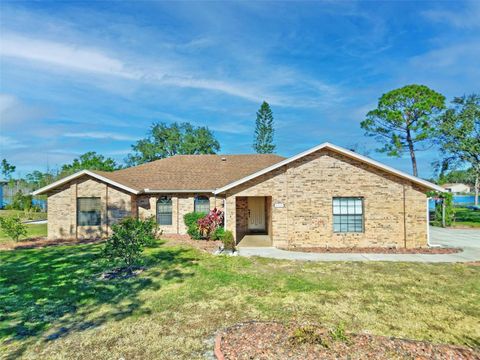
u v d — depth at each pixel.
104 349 5.75
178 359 5.35
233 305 7.85
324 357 4.93
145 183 21.42
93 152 46.81
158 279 10.25
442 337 6.07
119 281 10.08
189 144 47.56
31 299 8.49
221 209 20.75
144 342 5.99
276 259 13.13
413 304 7.85
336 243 15.81
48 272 11.29
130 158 48.22
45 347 5.88
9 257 13.91
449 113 32.19
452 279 10.05
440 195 26.42
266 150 57.38
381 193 15.77
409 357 5.00
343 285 9.42
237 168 23.64
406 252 14.52
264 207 21.89
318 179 15.98
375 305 7.78
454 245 16.47
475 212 39.22
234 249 15.48
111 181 19.20
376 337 5.79
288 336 5.77
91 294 8.85
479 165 30.81
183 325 6.73
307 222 15.97
